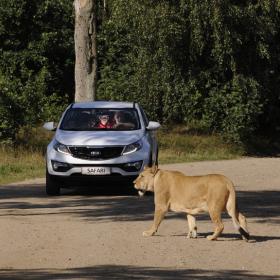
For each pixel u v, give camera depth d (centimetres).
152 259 1789
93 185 2973
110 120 3128
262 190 3288
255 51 5819
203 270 1666
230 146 5791
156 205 2084
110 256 1827
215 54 5625
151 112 5947
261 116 6525
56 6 6406
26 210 2609
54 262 1758
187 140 5691
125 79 6181
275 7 5675
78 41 4941
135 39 5847
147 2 5631
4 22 6334
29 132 5028
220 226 2027
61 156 2959
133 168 2945
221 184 2017
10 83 4953
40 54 6378
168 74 5825
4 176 3772
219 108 5812
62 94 6612
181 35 5609
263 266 1725
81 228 2228
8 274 1611
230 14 5528
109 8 6025
